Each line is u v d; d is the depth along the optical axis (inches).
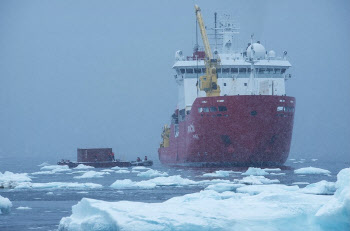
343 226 2181.3
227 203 2455.7
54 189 5142.7
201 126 7347.4
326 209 2182.6
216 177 6210.6
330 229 2219.5
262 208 2331.4
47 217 3341.5
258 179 5418.3
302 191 3607.3
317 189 3550.7
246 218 2225.6
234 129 7062.0
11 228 2945.4
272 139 7160.4
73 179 6732.3
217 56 7711.6
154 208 2298.2
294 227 2258.9
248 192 3732.8
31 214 3472.0
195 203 2452.0
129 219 2176.4
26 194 4746.6
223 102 7076.8
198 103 7332.7
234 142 7121.1
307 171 6702.8
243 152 7140.8
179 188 5044.3
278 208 2327.8
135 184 5182.1
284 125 7234.3
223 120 7111.2
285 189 3695.9
